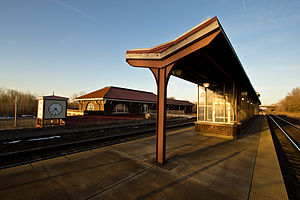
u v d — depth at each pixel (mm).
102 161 4484
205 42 3584
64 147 6086
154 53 4531
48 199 2600
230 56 4797
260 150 5820
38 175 3518
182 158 4824
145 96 27438
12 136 5773
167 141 7289
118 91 23578
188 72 6840
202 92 9000
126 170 3852
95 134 8727
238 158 4875
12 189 2891
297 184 3531
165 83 4441
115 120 11516
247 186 3100
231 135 7695
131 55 4961
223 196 2729
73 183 3158
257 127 13672
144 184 3146
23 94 35469
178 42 3988
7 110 24453
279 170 3932
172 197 2684
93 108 20844
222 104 8383
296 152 6305
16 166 4051
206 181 3303
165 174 3635
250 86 10031
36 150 5332
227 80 8383
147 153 5316
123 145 6508
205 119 8836
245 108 11891
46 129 6922
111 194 2768
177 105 35375
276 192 2875
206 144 6711
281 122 21531
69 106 40812
